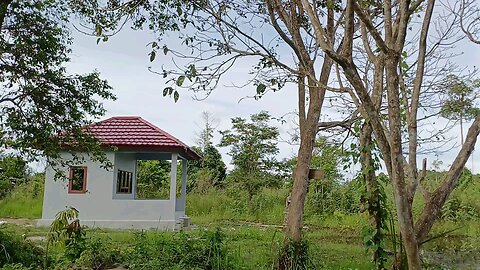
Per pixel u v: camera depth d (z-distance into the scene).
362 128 6.08
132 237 11.24
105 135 15.41
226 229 13.82
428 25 4.02
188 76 5.04
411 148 3.76
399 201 3.18
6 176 9.96
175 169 15.36
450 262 9.92
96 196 15.04
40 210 19.06
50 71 9.69
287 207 7.95
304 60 6.43
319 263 7.61
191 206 20.23
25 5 9.34
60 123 10.01
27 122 9.57
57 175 10.93
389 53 3.30
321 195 18.20
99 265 7.51
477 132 3.65
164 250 7.58
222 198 20.84
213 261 7.16
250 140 21.48
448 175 3.69
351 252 10.15
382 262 5.80
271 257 7.24
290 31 6.60
